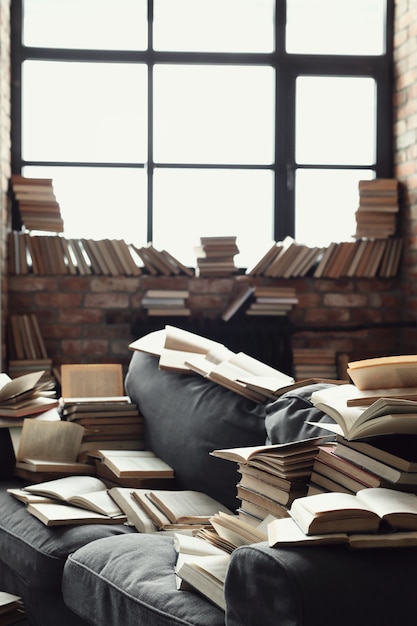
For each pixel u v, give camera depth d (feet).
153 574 7.13
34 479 10.23
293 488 6.97
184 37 19.54
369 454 6.41
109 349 18.90
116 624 7.08
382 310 19.42
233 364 10.08
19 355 18.19
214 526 7.28
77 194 19.39
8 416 10.77
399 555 5.65
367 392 6.86
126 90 19.45
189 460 9.57
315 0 19.76
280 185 19.74
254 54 19.57
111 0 19.31
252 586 5.60
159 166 19.48
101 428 10.83
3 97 18.22
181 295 18.69
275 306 18.72
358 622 5.34
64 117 19.34
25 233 18.71
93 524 8.70
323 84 19.85
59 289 18.78
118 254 18.66
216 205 19.67
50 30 19.27
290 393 8.66
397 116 19.60
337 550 5.62
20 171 19.21
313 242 19.86
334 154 19.89
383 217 19.08
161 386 10.69
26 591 8.86
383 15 19.88
